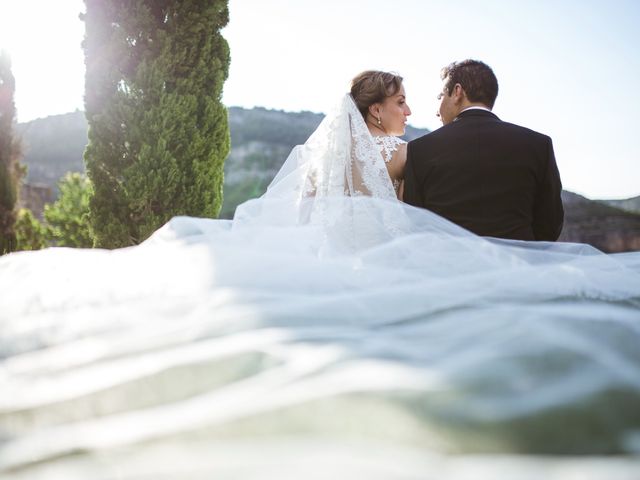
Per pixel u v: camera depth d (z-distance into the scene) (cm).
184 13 527
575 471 54
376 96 323
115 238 519
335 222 243
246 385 90
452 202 277
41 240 758
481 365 91
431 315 142
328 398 77
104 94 520
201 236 202
